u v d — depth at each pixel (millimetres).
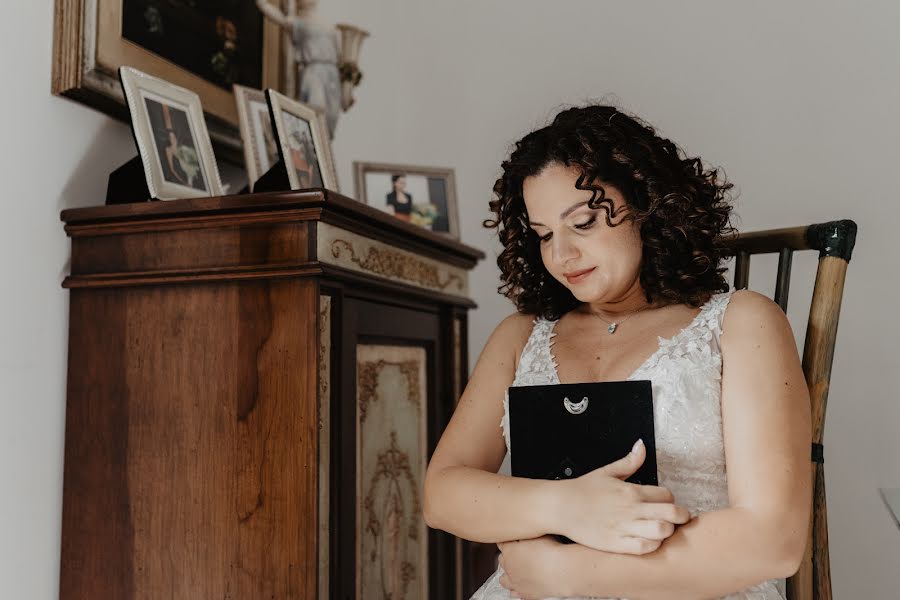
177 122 1970
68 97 1861
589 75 3488
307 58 2627
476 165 3623
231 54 2439
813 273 3051
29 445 1733
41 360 1770
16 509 1700
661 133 3352
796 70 3158
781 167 3162
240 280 1688
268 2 2576
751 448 1173
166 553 1694
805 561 1446
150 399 1734
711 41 3303
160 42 2127
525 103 3576
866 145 3045
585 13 3504
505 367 1504
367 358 1959
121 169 1895
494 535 1234
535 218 1367
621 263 1339
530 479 1230
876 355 2971
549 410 1240
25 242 1750
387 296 2029
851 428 2982
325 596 1661
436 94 3682
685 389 1260
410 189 2820
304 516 1609
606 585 1146
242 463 1660
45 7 1824
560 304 1534
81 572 1743
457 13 3672
